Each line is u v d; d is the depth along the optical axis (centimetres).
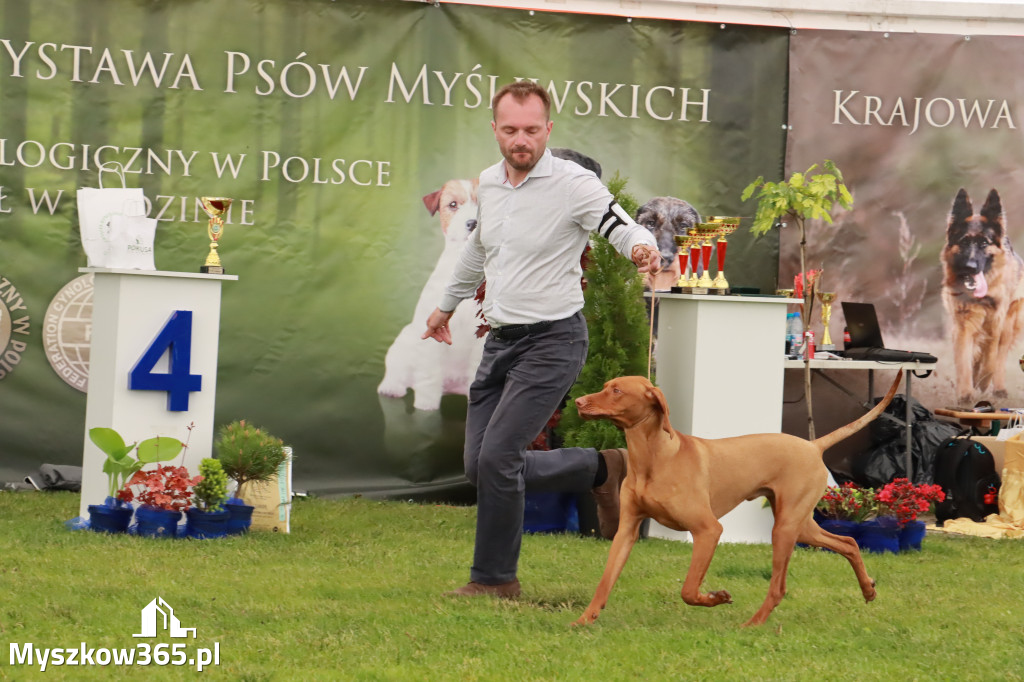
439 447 847
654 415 431
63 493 771
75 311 813
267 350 831
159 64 817
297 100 833
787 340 786
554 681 349
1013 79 883
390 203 844
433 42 845
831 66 875
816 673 370
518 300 466
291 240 834
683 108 867
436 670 355
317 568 533
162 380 627
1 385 804
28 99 804
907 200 879
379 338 844
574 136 859
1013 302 884
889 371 886
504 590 478
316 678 341
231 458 631
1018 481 766
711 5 866
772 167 875
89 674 339
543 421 469
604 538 660
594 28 858
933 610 486
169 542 579
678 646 398
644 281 712
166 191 820
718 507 442
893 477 829
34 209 806
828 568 587
